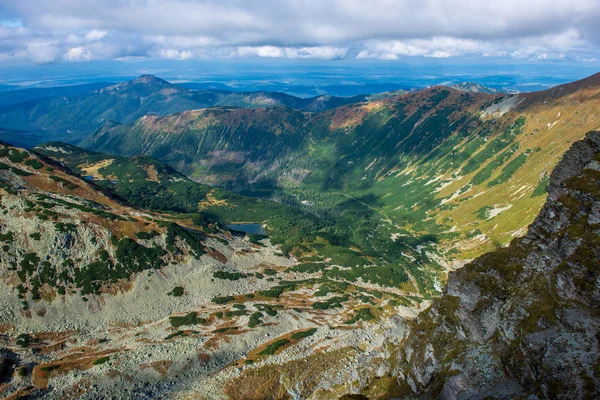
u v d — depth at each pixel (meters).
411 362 64.94
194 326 130.88
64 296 135.00
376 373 73.56
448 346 60.03
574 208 59.25
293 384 94.00
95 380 100.69
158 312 141.25
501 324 55.28
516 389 47.59
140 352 112.81
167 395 99.56
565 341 47.22
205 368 110.25
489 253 67.44
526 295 55.66
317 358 103.81
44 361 108.38
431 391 56.97
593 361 44.06
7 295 128.88
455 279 67.88
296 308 149.38
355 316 142.62
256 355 112.06
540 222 63.75
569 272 53.25
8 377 99.06
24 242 145.25
